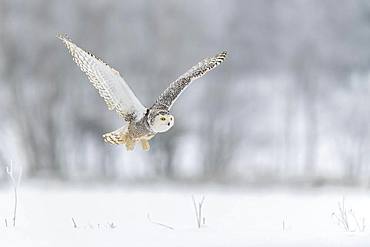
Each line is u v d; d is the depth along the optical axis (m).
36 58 42.94
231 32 49.12
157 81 43.59
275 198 17.19
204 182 34.16
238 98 44.84
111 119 42.28
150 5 45.41
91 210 13.22
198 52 45.06
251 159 43.88
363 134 43.62
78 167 41.72
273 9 50.94
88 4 44.66
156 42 44.53
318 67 49.47
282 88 48.09
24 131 40.91
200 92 44.22
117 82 7.23
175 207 13.96
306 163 43.66
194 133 43.22
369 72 49.47
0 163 29.53
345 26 51.03
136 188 27.39
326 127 45.91
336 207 13.95
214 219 11.69
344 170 41.53
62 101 42.25
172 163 40.75
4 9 43.38
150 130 7.21
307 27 50.59
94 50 44.12
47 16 44.06
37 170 39.62
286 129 45.41
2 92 41.84
